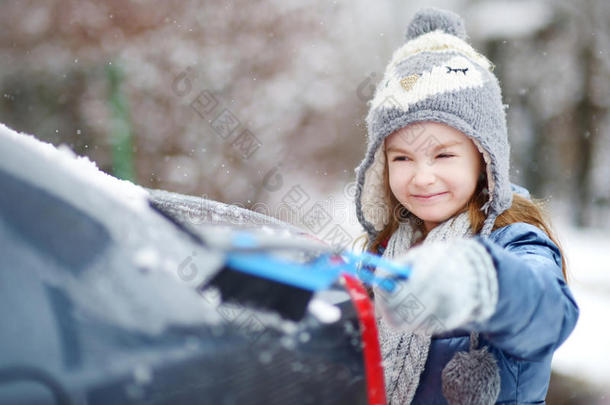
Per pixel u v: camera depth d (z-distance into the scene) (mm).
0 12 6930
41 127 6691
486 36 11273
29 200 856
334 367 980
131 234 918
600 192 12102
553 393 3652
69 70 6723
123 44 6324
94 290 823
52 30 6828
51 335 770
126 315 823
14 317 765
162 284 876
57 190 892
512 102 11672
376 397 1033
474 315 949
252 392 882
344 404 981
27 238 823
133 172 5883
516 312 1004
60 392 748
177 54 6305
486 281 945
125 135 5992
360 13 9484
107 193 972
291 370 928
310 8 7938
